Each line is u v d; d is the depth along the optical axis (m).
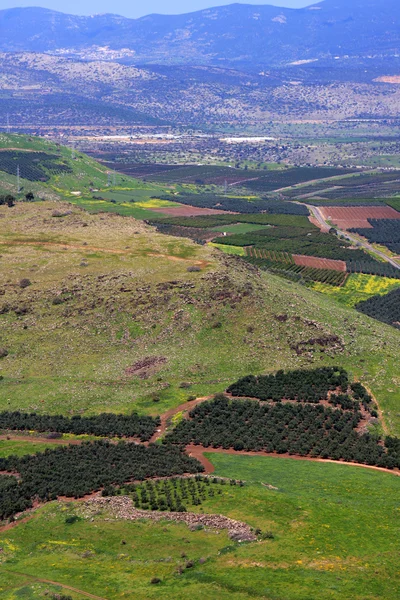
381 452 136.25
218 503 110.62
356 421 148.12
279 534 100.12
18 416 157.00
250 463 130.88
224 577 89.69
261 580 88.44
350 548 96.38
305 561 92.69
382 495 114.69
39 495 119.44
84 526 106.56
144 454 134.88
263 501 110.56
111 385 168.62
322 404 156.00
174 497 113.50
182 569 92.38
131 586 89.25
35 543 103.56
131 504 111.69
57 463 131.12
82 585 90.56
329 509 108.25
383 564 92.06
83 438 146.50
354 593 85.50
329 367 170.62
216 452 137.88
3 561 98.81
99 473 126.31
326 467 129.38
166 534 101.88
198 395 162.25
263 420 149.25
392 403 156.50
